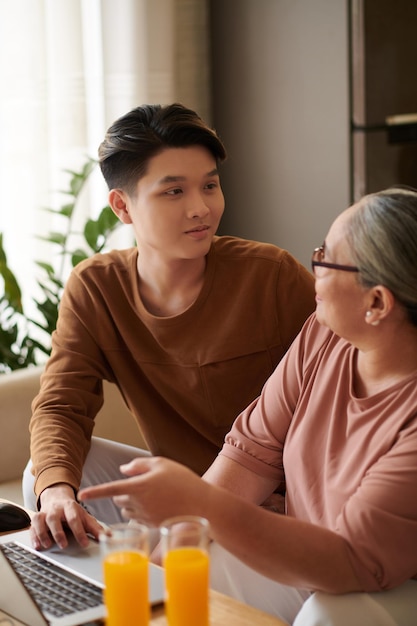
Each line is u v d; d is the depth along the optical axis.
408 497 1.44
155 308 2.17
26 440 2.66
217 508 1.41
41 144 3.33
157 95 3.57
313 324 1.79
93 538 1.69
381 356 1.57
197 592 1.23
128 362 2.22
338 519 1.49
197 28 3.64
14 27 3.25
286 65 3.46
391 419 1.54
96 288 2.20
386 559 1.44
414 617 1.43
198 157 1.99
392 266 1.48
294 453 1.69
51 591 1.45
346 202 3.37
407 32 3.35
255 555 1.44
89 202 3.49
